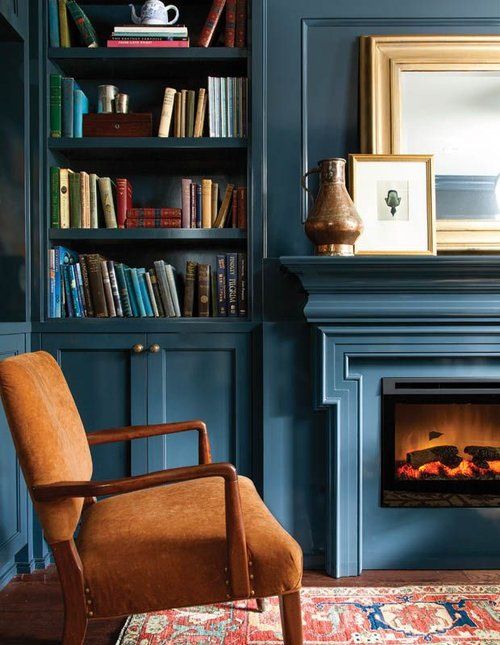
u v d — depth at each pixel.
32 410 1.29
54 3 2.31
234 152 2.38
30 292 2.28
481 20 2.35
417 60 2.35
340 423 2.19
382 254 2.28
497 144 2.38
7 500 2.06
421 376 2.23
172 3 2.49
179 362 2.30
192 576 1.28
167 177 2.54
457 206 2.38
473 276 2.10
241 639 1.73
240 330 2.27
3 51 2.23
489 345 2.19
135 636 1.74
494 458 2.30
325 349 2.18
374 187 2.29
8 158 2.24
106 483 1.24
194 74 2.47
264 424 2.24
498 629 1.78
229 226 2.39
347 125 2.34
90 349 2.29
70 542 1.26
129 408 2.29
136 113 2.37
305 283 2.11
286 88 2.32
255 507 1.51
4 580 2.11
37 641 1.74
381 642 1.71
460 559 2.25
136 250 2.56
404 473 2.28
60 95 2.31
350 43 2.35
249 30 2.31
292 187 2.32
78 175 2.33
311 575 2.20
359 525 2.19
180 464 2.30
